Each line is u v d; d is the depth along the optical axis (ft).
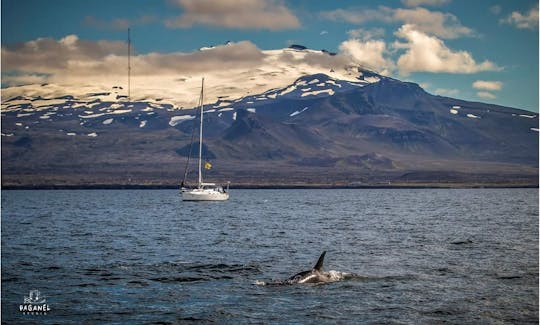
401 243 517.55
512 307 276.62
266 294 296.71
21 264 391.24
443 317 260.83
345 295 294.66
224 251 464.24
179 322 252.42
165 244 515.91
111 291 304.71
